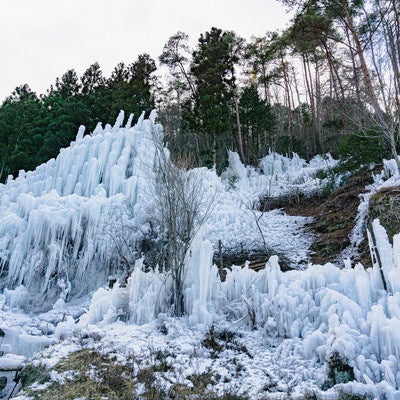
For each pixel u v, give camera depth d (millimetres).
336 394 5602
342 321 6973
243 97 31562
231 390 6266
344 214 16484
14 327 10164
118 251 13383
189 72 35344
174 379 6688
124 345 8039
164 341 8312
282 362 7020
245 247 15203
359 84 22531
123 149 17797
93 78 37719
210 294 9727
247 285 9930
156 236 14281
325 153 29609
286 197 22156
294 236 16766
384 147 17891
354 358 6145
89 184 16953
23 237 14484
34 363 7398
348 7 22328
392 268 7934
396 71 16297
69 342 8500
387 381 5629
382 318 6406
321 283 8484
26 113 35531
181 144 28500
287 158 30312
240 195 21625
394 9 19703
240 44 33438
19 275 13883
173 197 11148
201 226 11703
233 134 35062
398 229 11484
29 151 31375
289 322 8023
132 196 15938
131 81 32906
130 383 6461
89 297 13289
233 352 7844
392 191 13484
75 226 14352
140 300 10008
